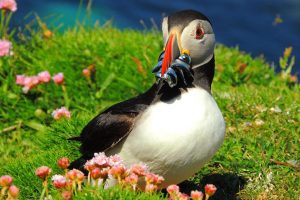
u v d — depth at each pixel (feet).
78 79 45.24
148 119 28.02
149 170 28.66
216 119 28.40
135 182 25.98
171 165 28.27
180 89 28.25
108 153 29.60
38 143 38.60
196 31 28.45
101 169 26.04
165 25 29.12
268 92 42.86
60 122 38.19
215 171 34.86
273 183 33.65
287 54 48.49
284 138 36.58
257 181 33.94
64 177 26.48
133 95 44.68
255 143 36.11
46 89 44.01
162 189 31.50
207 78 29.19
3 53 44.57
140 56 47.57
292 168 34.50
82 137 31.30
